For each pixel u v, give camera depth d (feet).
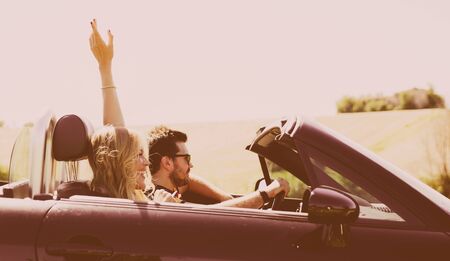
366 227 12.17
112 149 13.69
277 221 12.32
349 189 12.30
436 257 11.82
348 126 215.92
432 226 12.13
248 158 202.08
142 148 14.12
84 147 13.82
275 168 16.44
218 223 12.28
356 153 12.46
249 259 11.94
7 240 12.27
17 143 15.42
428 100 212.43
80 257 12.16
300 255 11.94
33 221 12.37
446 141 180.34
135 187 13.97
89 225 12.28
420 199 12.25
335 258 11.90
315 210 11.29
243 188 181.47
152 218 12.34
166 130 15.96
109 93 16.14
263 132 15.43
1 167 201.87
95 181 13.73
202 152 209.67
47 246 12.19
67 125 13.82
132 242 12.12
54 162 14.79
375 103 227.81
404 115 208.13
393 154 189.16
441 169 173.37
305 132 12.59
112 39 16.28
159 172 15.88
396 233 12.08
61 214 12.42
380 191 12.28
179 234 12.16
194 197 18.12
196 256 12.00
